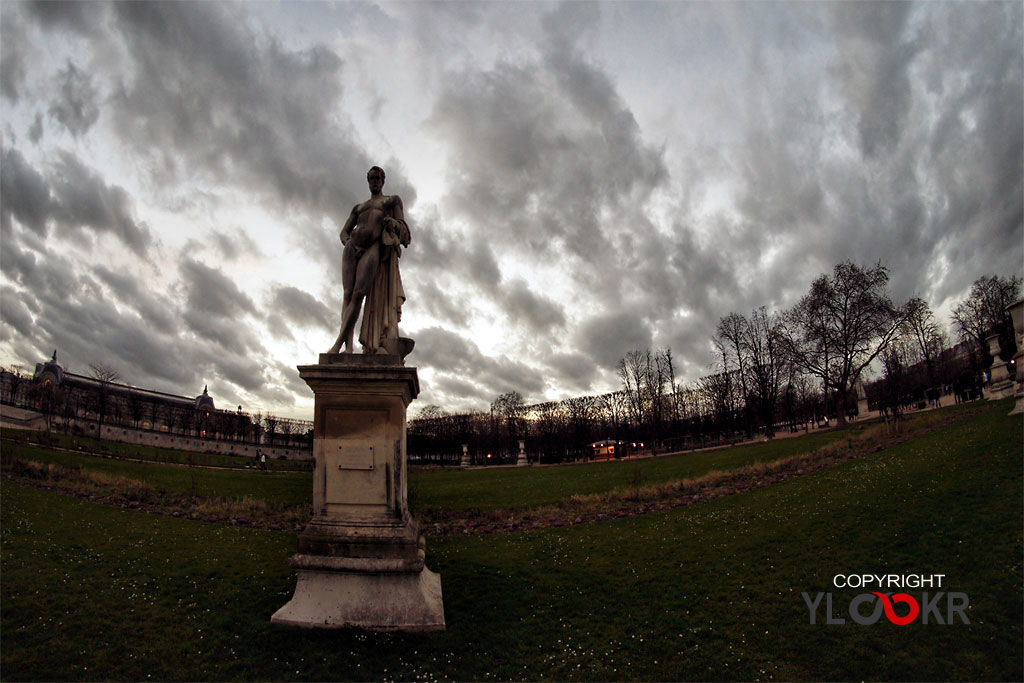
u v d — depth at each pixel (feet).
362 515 17.69
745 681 15.37
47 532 25.41
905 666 15.40
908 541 23.50
